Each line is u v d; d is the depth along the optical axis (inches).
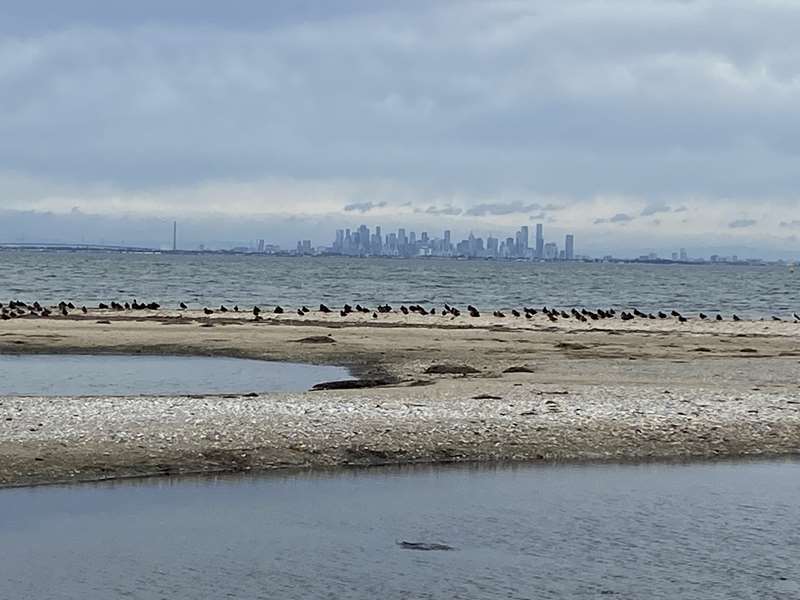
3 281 5118.1
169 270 7529.5
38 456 914.7
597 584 657.0
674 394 1302.9
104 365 1745.8
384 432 1038.4
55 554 701.3
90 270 7140.8
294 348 1969.7
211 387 1475.1
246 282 5634.8
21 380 1523.1
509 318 2893.7
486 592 642.2
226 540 736.3
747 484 916.0
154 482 881.5
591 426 1097.4
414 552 715.4
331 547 724.7
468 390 1317.7
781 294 5546.3
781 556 712.4
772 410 1203.2
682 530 770.8
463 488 887.1
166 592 636.1
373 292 4781.0
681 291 5772.6
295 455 967.6
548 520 793.6
